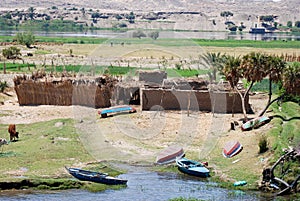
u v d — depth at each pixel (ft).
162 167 189.88
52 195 164.96
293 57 492.13
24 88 288.10
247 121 239.30
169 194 167.22
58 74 330.75
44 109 276.41
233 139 218.18
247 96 264.72
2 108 278.67
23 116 262.26
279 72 247.50
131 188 171.94
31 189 168.96
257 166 188.34
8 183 169.17
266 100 293.23
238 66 257.55
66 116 261.65
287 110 260.42
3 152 201.16
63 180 173.17
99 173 178.91
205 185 176.45
